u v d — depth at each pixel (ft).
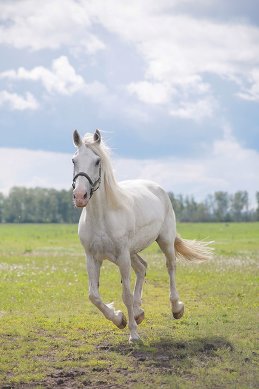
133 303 39.42
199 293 56.65
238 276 69.26
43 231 269.03
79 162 33.47
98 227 34.45
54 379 28.71
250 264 84.38
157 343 35.14
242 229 258.98
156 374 29.04
